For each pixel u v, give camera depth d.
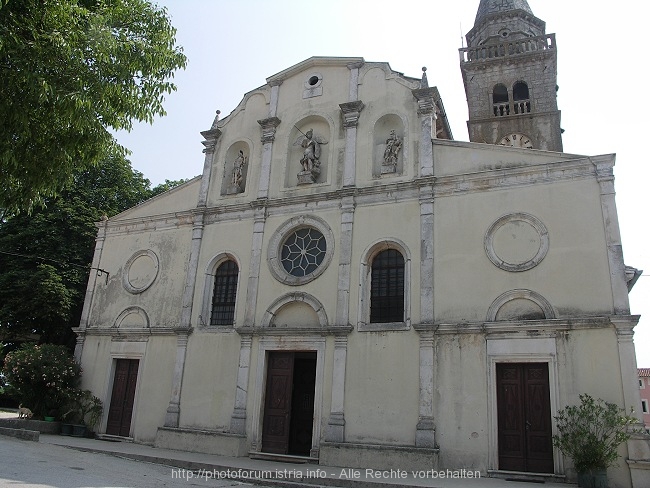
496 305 16.06
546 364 15.18
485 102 30.66
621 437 13.06
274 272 19.69
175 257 22.08
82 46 10.42
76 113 10.48
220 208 21.67
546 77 30.06
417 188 18.38
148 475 13.28
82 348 22.72
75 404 21.50
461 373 15.85
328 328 17.78
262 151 21.86
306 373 19.69
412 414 16.09
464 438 15.28
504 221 16.77
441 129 22.50
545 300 15.52
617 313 14.56
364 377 17.03
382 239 18.34
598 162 16.03
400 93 20.00
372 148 19.80
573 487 13.25
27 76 9.49
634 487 13.12
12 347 30.23
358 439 16.52
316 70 22.06
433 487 12.65
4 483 10.03
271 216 20.66
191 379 19.80
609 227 15.39
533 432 14.84
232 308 20.50
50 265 27.27
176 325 20.95
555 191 16.38
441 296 16.86
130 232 23.62
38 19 9.84
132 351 21.50
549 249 15.95
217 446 18.22
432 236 17.56
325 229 19.41
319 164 20.91
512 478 14.35
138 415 20.41
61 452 16.08
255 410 18.34
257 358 18.92
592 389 14.31
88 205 30.45
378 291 18.28
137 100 11.80
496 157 17.64
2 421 21.31
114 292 22.97
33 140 10.85
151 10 12.23
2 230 29.02
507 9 33.72
